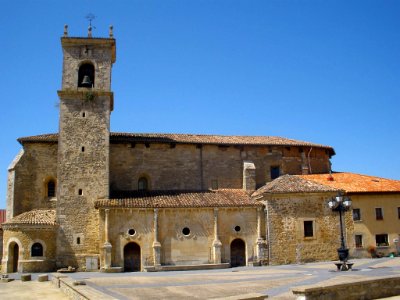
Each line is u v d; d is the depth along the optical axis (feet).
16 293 84.84
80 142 143.02
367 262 127.65
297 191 140.67
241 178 163.32
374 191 148.46
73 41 148.77
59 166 140.26
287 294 73.05
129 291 81.97
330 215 142.51
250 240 141.08
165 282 96.94
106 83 148.15
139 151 157.79
